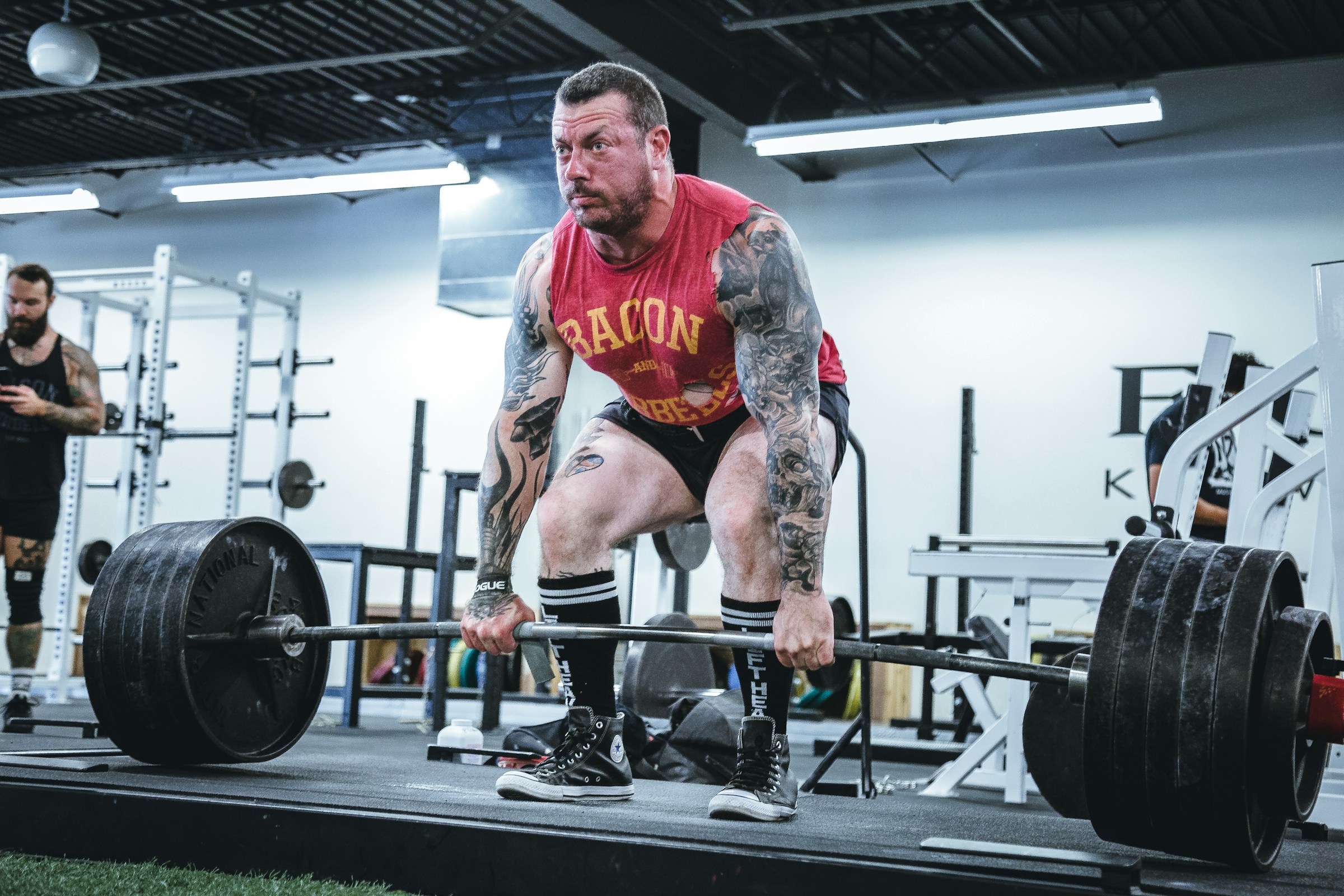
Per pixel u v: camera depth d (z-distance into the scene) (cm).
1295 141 726
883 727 657
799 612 186
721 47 757
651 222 199
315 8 714
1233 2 674
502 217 802
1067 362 755
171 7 719
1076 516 741
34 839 191
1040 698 259
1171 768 162
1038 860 156
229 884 166
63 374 434
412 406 903
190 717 228
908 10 702
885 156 811
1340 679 167
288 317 712
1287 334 714
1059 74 770
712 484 208
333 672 852
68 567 641
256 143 921
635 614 546
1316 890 156
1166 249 744
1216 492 505
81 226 1026
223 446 947
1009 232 779
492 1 711
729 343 204
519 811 187
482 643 203
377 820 173
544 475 215
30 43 643
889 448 783
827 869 151
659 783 270
